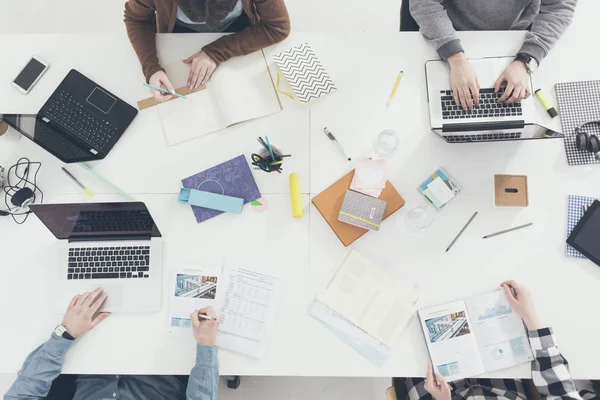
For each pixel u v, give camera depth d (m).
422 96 1.65
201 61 1.61
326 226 1.60
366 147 1.63
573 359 1.55
